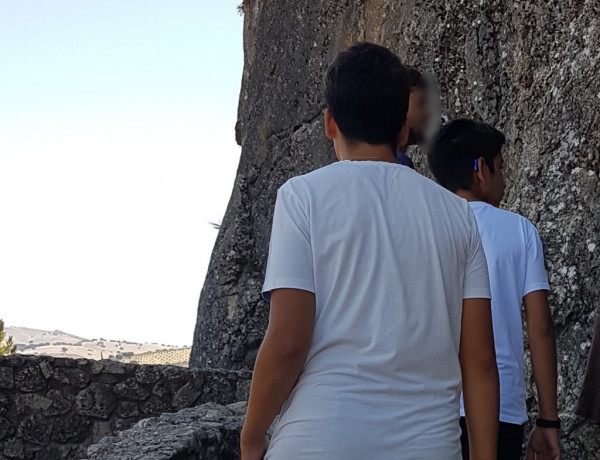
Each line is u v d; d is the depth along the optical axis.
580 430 3.81
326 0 10.10
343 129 1.80
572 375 4.11
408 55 6.98
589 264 4.25
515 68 5.46
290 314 1.60
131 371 6.28
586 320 4.18
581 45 4.73
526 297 2.61
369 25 8.53
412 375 1.61
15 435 6.13
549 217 4.58
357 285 1.63
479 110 5.88
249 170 10.96
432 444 1.58
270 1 11.50
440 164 2.79
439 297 1.67
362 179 1.71
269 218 10.48
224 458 3.49
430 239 1.69
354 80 1.77
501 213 2.68
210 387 6.30
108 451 3.10
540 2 5.15
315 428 1.55
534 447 2.62
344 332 1.61
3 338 21.89
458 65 6.21
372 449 1.55
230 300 10.21
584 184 4.44
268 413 1.59
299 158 10.26
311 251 1.64
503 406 2.51
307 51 10.37
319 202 1.67
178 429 3.42
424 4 6.80
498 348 2.54
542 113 4.93
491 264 2.60
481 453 1.73
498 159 2.80
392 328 1.61
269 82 11.02
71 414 6.19
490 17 5.91
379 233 1.66
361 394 1.58
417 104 2.65
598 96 4.46
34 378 6.19
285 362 1.58
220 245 10.66
